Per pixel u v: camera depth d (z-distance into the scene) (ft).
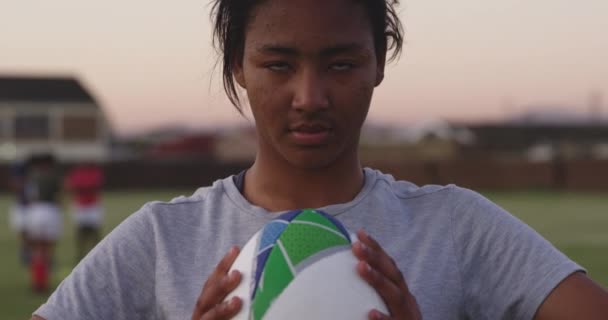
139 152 223.71
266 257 4.83
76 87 179.83
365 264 4.75
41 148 174.60
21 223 36.73
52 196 30.12
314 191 5.54
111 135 195.42
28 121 173.99
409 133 192.13
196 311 4.89
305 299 4.66
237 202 5.65
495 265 5.45
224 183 5.86
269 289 4.70
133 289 5.56
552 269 5.30
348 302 4.68
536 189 120.57
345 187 5.59
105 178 125.39
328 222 5.02
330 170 5.51
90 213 40.01
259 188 5.66
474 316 5.50
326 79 4.96
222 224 5.62
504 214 5.64
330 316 4.63
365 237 4.94
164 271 5.53
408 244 5.53
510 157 194.39
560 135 209.26
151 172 127.65
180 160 150.51
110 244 5.68
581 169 116.98
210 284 4.99
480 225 5.57
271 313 4.65
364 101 5.06
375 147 188.65
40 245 29.73
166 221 5.72
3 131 172.55
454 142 192.65
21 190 36.29
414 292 5.36
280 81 4.99
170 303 5.44
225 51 5.58
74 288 5.53
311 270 4.74
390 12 5.66
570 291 5.21
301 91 4.91
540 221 57.31
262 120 5.13
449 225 5.60
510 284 5.37
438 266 5.47
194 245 5.61
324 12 4.89
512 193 111.34
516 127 213.05
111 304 5.52
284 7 4.91
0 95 173.68
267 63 4.99
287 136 5.08
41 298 27.43
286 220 5.04
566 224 54.54
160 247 5.60
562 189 118.83
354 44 4.94
